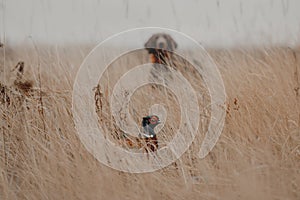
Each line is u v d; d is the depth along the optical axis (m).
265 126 3.91
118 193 3.51
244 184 3.46
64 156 3.70
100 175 3.57
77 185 3.56
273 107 4.01
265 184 3.49
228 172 3.60
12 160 3.83
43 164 3.70
